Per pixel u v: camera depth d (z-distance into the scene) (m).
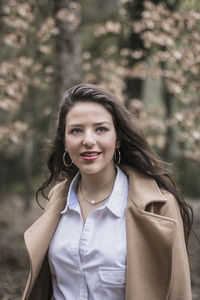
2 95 4.94
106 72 5.93
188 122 5.05
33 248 1.69
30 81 5.93
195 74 5.44
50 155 1.95
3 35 5.55
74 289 1.65
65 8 5.54
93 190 1.74
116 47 6.54
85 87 1.67
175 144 12.11
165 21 5.05
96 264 1.59
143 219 1.57
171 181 1.80
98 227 1.65
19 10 4.93
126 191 1.72
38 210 12.03
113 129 1.67
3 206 12.86
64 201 1.82
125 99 5.04
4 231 8.21
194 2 5.54
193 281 4.61
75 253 1.63
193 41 5.14
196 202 13.46
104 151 1.63
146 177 1.75
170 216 1.62
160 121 5.48
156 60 5.26
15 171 17.89
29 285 1.70
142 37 5.19
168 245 1.51
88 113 1.62
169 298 1.55
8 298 4.13
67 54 5.59
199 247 5.68
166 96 8.36
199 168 15.39
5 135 5.38
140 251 1.55
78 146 1.63
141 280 1.53
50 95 9.17
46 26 5.09
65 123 1.71
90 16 6.34
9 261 5.42
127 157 1.80
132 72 5.59
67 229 1.72
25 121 9.09
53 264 1.70
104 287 1.58
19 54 7.46
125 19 5.79
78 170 1.93
